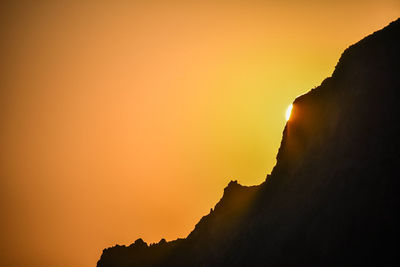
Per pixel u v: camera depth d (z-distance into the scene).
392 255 109.44
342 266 117.81
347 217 125.19
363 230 119.31
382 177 124.06
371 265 111.69
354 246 118.69
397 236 111.56
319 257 126.19
